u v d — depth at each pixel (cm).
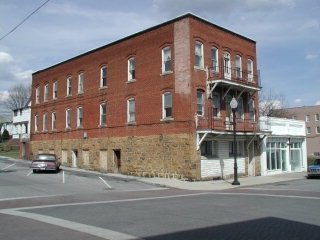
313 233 888
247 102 3061
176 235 861
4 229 916
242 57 3069
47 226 953
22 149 4703
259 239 826
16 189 1841
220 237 844
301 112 8938
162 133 2673
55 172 2942
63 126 3775
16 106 9612
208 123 2614
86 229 916
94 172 3128
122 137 3005
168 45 2694
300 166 3831
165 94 2692
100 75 3300
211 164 2638
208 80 2652
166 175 2625
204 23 2706
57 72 3941
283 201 1504
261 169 3203
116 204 1402
